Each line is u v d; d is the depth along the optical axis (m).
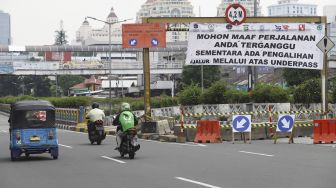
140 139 41.50
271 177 18.62
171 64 179.62
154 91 199.75
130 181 18.39
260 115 50.78
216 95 70.44
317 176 18.73
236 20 44.50
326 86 44.16
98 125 35.91
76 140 41.00
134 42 44.62
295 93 66.50
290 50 44.47
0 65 186.62
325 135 34.56
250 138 36.09
